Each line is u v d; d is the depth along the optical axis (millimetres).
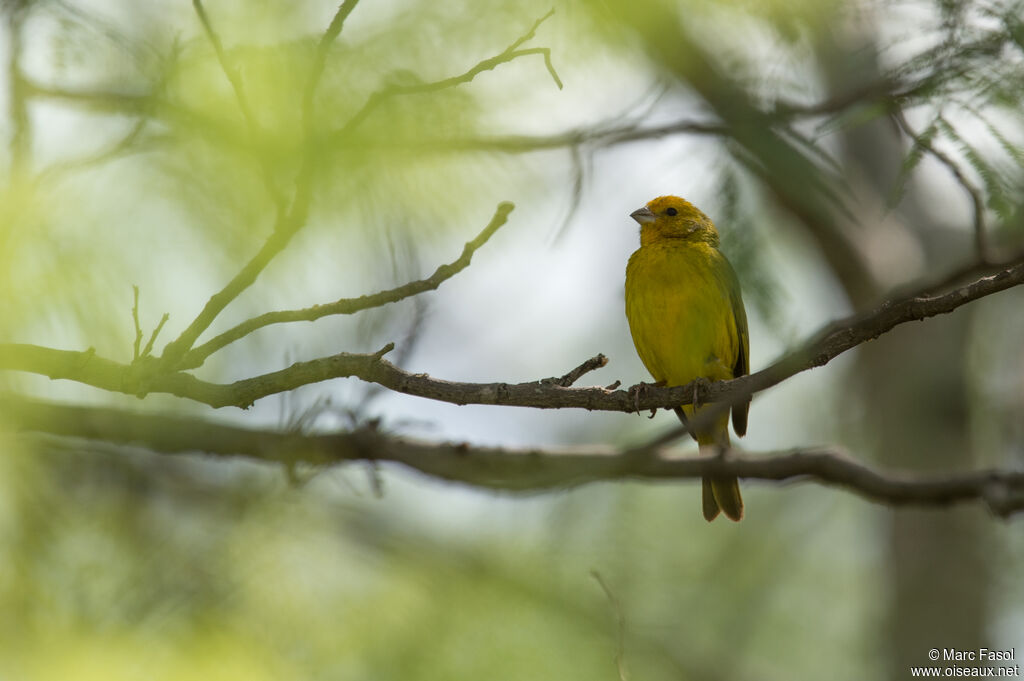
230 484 8992
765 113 7488
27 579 6922
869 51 7320
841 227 15203
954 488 10461
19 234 6109
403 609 8453
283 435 9016
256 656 7105
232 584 7660
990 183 6363
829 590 17938
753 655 16453
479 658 8242
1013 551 17734
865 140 16812
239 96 5785
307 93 5738
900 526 17703
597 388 7801
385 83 6445
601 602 9234
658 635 11758
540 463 10109
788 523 18188
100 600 7094
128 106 6355
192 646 6957
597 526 10523
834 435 18328
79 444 8703
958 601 17078
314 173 6172
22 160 6164
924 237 16609
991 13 6695
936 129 6562
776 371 7688
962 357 17766
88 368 6676
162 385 6809
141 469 8898
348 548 8930
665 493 15234
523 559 9391
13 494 7562
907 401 17531
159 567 7535
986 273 7723
